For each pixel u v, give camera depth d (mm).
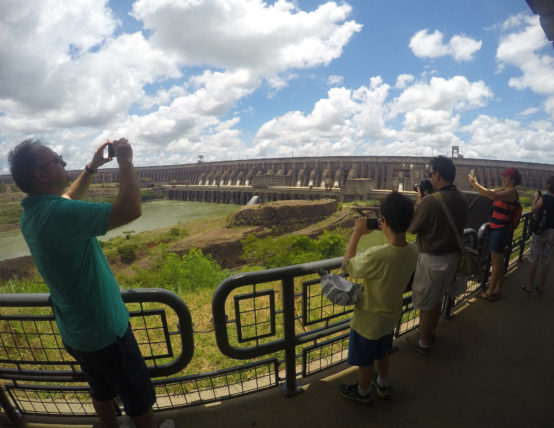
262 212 65812
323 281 2229
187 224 76312
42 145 1573
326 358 3408
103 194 129000
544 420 2342
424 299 2914
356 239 2219
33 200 1528
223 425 2404
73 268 1539
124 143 1703
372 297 2166
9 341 4449
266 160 158500
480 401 2551
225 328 2350
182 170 197000
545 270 4480
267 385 2887
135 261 53188
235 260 54406
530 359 3094
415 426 2312
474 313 4074
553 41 2258
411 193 86312
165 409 2578
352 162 134750
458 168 114938
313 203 72500
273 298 2469
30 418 2570
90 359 1719
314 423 2379
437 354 3209
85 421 2518
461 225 2730
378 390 2580
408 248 2107
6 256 69625
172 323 5418
